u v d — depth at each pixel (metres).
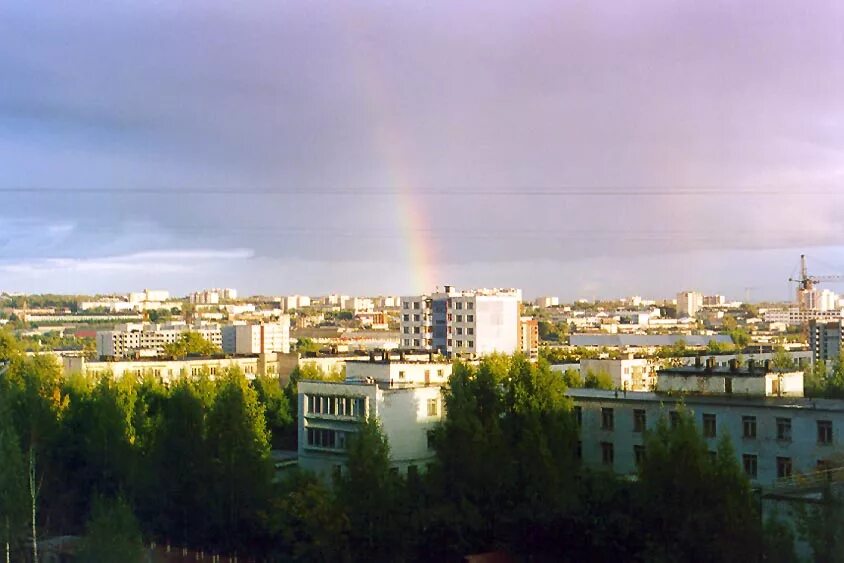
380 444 89.94
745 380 114.38
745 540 71.62
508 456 93.81
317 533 88.12
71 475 117.06
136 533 81.88
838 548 67.44
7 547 89.00
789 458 101.88
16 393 120.81
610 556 84.19
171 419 107.38
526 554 89.94
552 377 104.94
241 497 100.81
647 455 79.44
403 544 87.44
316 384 129.50
